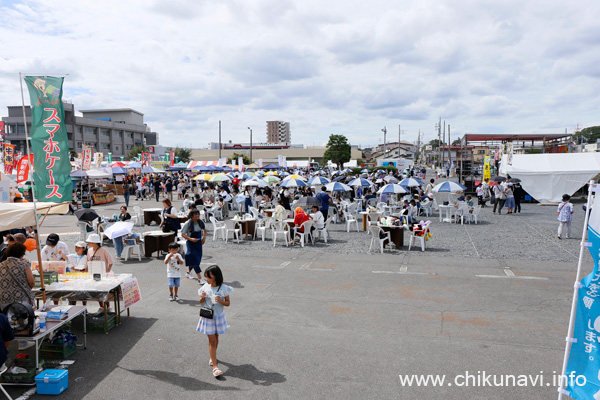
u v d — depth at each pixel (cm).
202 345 669
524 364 595
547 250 1387
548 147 3884
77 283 746
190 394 521
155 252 1422
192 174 5538
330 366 592
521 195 3075
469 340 679
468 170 3791
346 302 874
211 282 568
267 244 1567
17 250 607
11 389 539
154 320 783
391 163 8138
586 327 429
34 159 800
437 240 1598
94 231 1595
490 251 1377
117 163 4503
